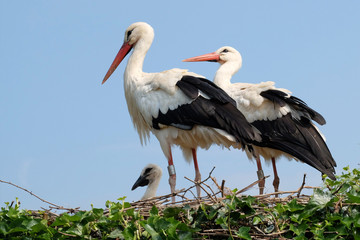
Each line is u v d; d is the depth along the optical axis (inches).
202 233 356.2
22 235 366.3
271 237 354.9
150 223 341.1
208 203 380.8
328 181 396.8
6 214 374.9
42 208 397.7
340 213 363.6
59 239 359.9
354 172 405.1
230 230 347.3
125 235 343.3
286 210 361.1
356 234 351.6
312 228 356.8
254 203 375.2
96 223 360.2
